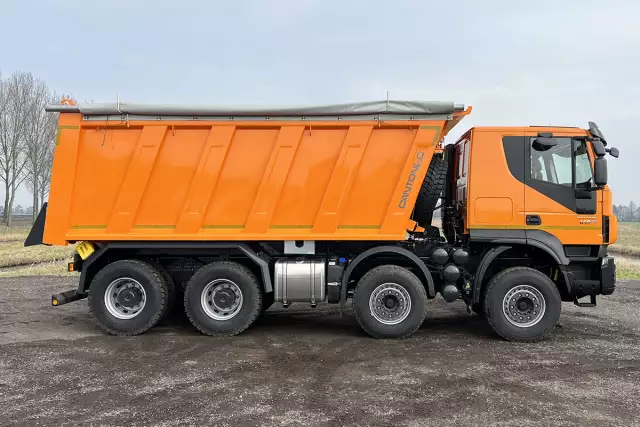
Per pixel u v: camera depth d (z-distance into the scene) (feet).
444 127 22.25
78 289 21.62
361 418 12.50
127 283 21.31
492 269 21.66
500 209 20.24
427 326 22.97
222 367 16.72
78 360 17.53
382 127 20.57
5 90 136.87
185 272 22.70
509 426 12.05
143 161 20.85
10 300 29.32
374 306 20.39
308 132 20.75
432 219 22.22
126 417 12.62
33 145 137.18
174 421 12.37
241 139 20.92
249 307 20.75
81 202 21.21
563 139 20.31
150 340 20.33
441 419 12.44
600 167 19.06
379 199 20.65
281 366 16.81
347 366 16.79
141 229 21.16
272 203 20.79
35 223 21.67
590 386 14.80
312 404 13.43
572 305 27.91
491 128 20.47
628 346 19.36
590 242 19.95
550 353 18.37
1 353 18.37
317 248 21.90
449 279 20.65
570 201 20.11
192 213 20.92
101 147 21.11
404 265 21.45
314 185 20.80
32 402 13.62
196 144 20.94
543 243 20.02
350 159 20.56
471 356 17.95
